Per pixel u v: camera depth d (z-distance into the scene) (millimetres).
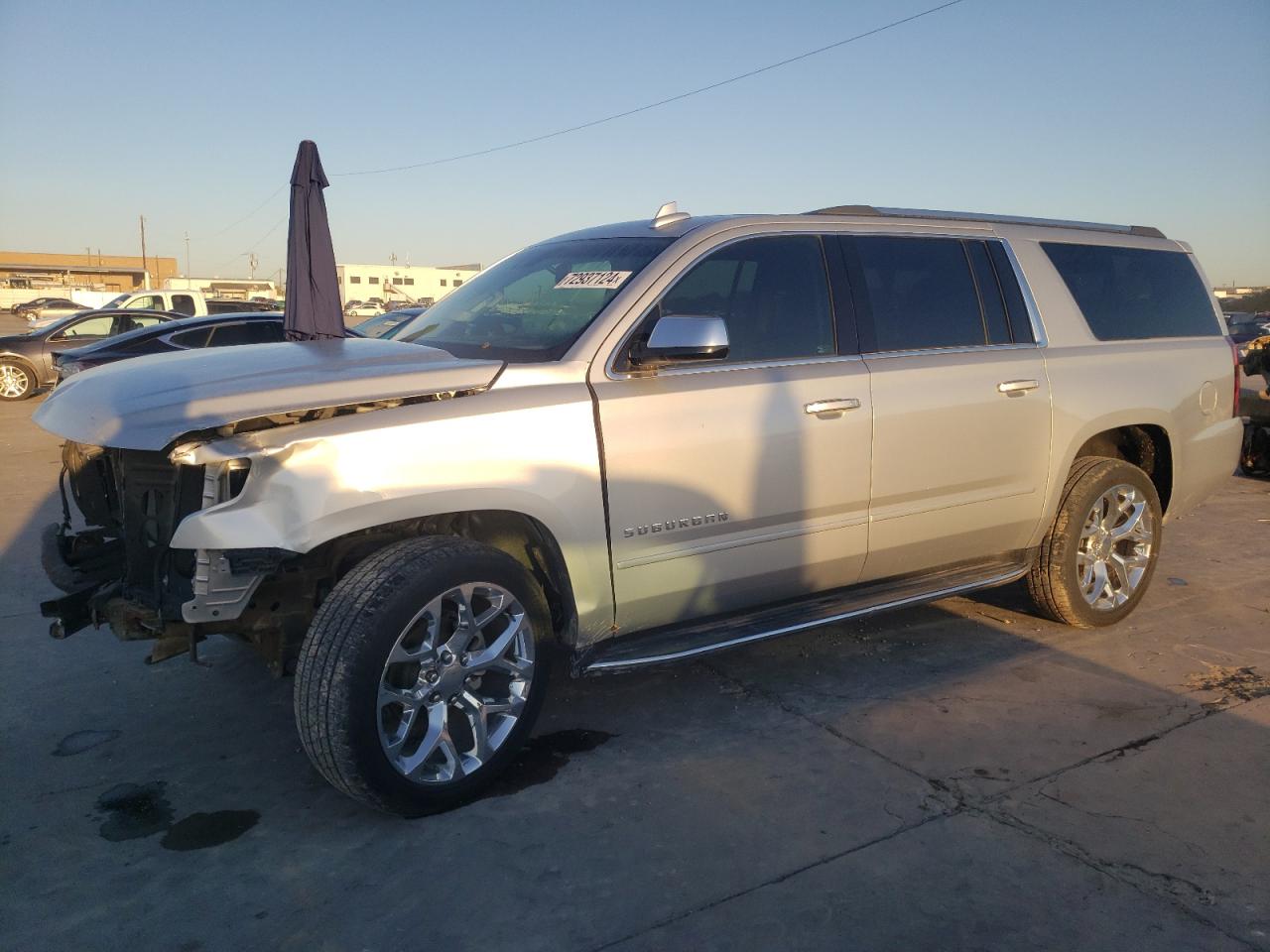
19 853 3010
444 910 2707
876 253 4332
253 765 3580
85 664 4523
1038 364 4605
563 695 4180
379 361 3398
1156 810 3227
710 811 3217
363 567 3078
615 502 3484
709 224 3967
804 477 3900
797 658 4598
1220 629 5047
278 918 2680
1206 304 5512
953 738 3760
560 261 4246
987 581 4629
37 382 16625
